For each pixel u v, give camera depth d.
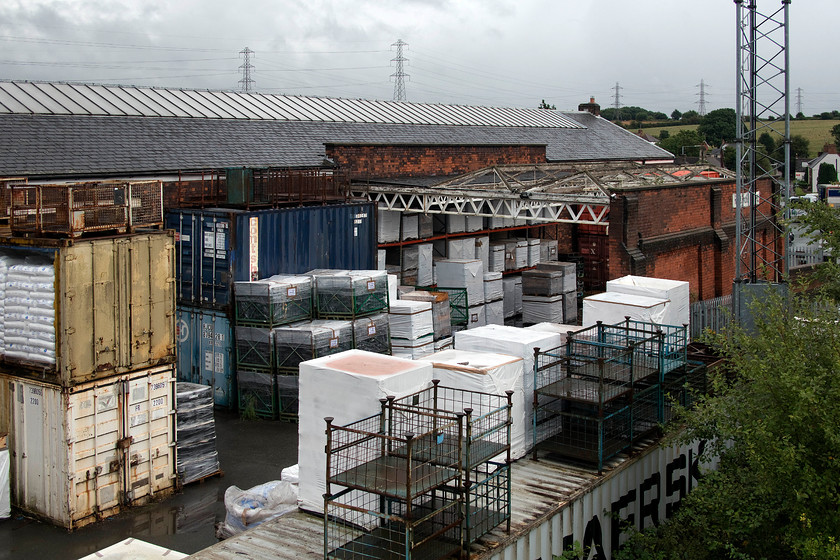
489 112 40.66
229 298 16.22
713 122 90.44
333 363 9.87
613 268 23.22
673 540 10.97
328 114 31.45
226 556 8.72
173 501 12.12
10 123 20.31
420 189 23.61
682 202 25.69
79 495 11.20
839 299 12.40
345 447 8.55
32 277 11.24
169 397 12.31
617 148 42.41
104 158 20.30
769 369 9.66
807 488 8.96
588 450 11.36
